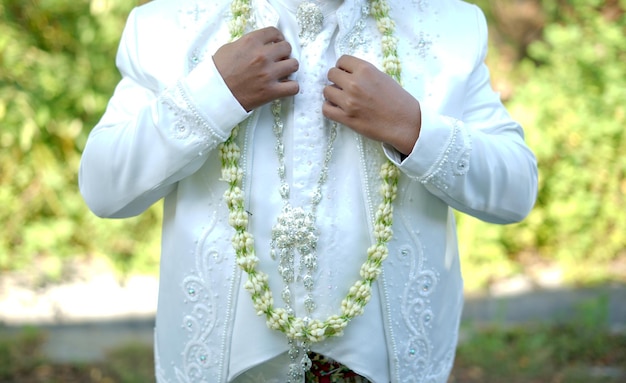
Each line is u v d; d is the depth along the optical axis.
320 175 1.81
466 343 4.28
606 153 5.52
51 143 5.58
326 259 1.81
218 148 1.82
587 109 5.54
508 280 5.24
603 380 3.90
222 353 1.85
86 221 5.57
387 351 1.87
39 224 5.54
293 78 1.82
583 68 5.64
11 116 5.30
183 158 1.75
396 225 1.85
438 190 1.81
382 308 1.85
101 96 5.43
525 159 1.90
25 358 4.11
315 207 1.81
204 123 1.73
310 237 1.78
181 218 1.86
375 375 1.85
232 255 1.83
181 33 1.88
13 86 5.27
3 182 5.62
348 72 1.77
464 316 4.68
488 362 4.09
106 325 4.55
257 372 1.88
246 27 1.87
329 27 1.86
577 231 5.52
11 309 4.77
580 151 5.53
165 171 1.77
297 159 1.81
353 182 1.83
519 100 5.58
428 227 1.89
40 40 5.54
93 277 5.27
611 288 5.11
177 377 1.92
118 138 1.80
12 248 5.50
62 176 5.59
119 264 5.33
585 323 4.44
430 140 1.75
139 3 5.40
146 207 1.90
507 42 6.43
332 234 1.81
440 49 1.89
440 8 1.95
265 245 1.81
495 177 1.84
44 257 5.51
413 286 1.88
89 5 5.45
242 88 1.73
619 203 5.56
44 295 4.98
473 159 1.79
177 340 1.90
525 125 5.48
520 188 1.88
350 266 1.82
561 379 3.94
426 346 1.91
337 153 1.83
